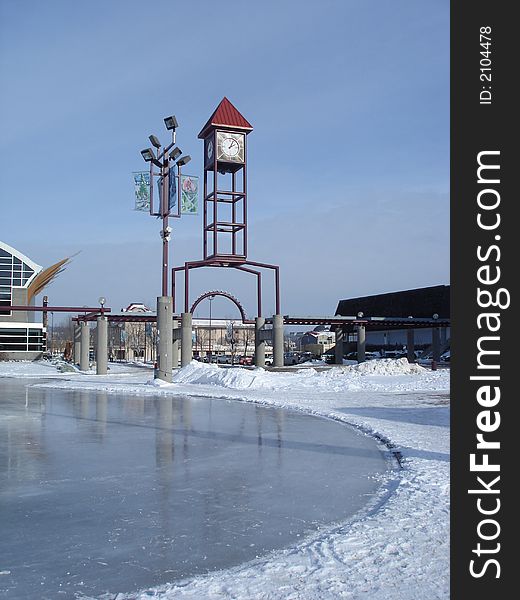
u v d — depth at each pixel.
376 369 42.44
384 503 9.48
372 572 6.41
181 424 19.94
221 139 62.88
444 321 69.00
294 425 19.58
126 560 7.03
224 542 7.67
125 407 25.98
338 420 20.92
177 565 6.86
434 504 9.12
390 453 14.21
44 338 87.69
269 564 6.69
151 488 10.67
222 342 129.62
